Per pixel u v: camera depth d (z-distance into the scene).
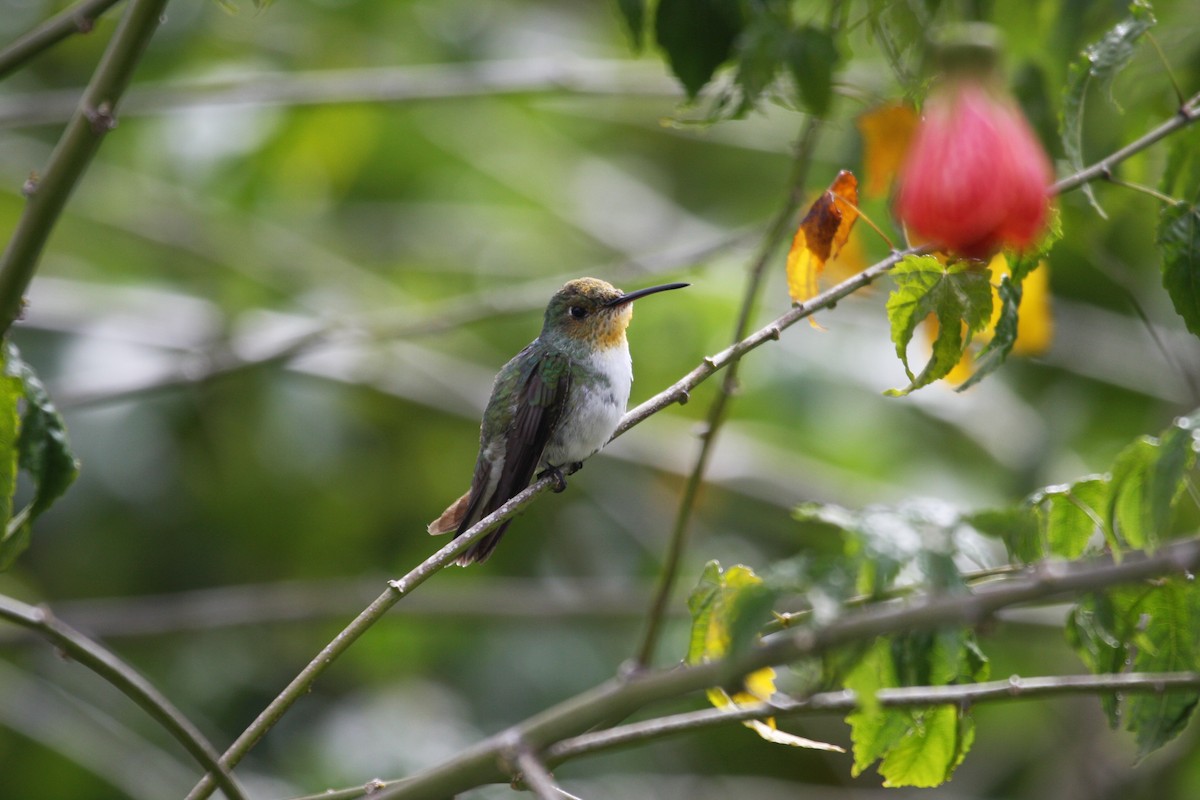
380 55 13.48
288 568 12.97
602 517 13.43
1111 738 11.48
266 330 12.62
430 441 13.49
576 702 4.15
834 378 12.96
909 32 6.01
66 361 12.18
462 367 13.00
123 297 12.91
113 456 12.13
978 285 4.91
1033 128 7.07
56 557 12.22
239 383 12.59
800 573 3.71
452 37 13.94
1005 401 12.56
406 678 12.56
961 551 3.75
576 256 14.30
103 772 11.13
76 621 10.62
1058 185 5.14
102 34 12.88
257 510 12.83
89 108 5.10
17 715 11.20
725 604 4.66
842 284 5.26
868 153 6.21
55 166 5.12
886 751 4.79
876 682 4.16
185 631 10.70
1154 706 4.62
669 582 5.93
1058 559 4.62
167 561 12.57
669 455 12.29
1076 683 4.20
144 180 13.02
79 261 13.53
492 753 4.21
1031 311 6.54
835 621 3.58
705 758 12.59
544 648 12.59
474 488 8.09
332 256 13.49
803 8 6.52
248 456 12.69
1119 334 12.25
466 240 14.33
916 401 12.52
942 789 12.26
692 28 5.79
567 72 10.42
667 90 10.36
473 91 10.39
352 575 12.99
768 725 4.92
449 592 11.98
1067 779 11.59
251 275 13.05
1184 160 5.56
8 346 5.59
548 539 13.38
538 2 15.55
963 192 4.02
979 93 4.12
